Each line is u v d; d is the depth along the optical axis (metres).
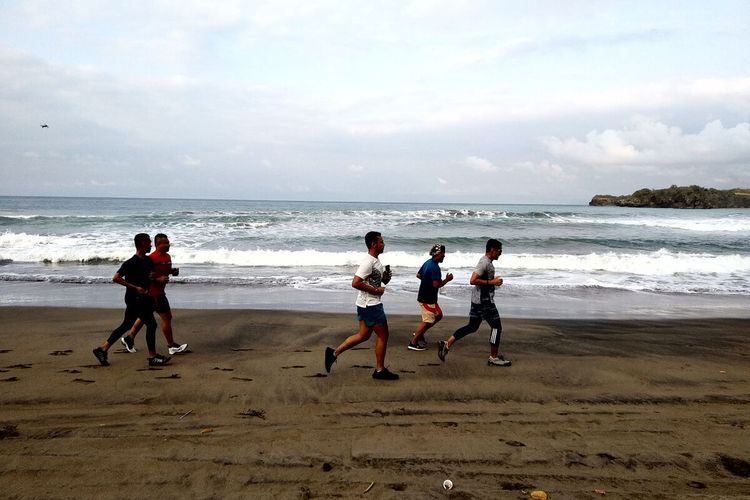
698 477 3.47
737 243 23.33
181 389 5.12
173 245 20.69
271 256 17.41
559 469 3.55
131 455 3.66
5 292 11.73
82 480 3.29
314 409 4.64
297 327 8.21
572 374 5.87
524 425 4.33
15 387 5.14
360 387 5.26
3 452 3.68
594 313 10.21
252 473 3.42
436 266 6.96
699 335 8.07
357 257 17.47
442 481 3.36
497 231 28.72
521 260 17.41
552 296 12.22
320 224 29.81
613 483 3.37
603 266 16.94
